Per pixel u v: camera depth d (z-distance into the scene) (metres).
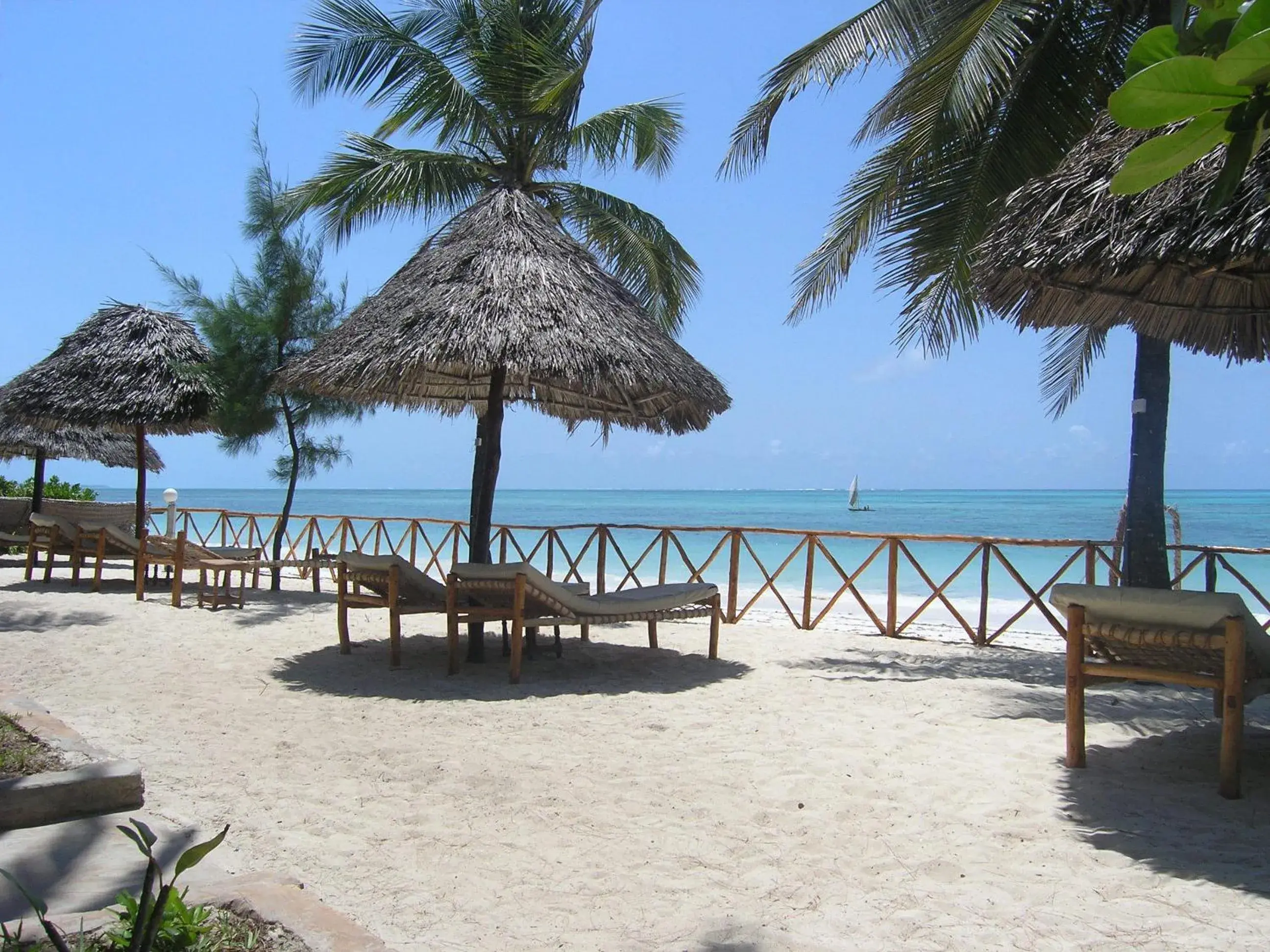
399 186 9.81
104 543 10.48
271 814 3.66
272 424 10.76
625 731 5.05
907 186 7.41
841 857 3.33
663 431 8.34
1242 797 3.99
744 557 25.67
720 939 2.69
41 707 4.85
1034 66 6.99
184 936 2.17
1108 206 3.93
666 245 11.20
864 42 6.86
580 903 2.92
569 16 10.03
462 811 3.74
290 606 9.76
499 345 5.92
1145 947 2.66
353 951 2.21
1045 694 6.11
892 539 8.78
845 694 6.07
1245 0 1.36
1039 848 3.42
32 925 2.32
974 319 7.62
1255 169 3.43
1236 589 16.98
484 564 6.64
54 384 10.03
